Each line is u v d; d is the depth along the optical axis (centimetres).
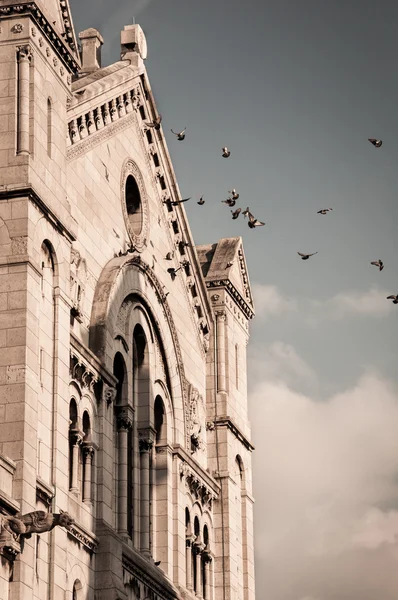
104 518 6969
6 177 6362
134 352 7894
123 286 7569
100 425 7081
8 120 6469
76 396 6875
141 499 7744
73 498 6675
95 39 8362
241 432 9194
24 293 6194
